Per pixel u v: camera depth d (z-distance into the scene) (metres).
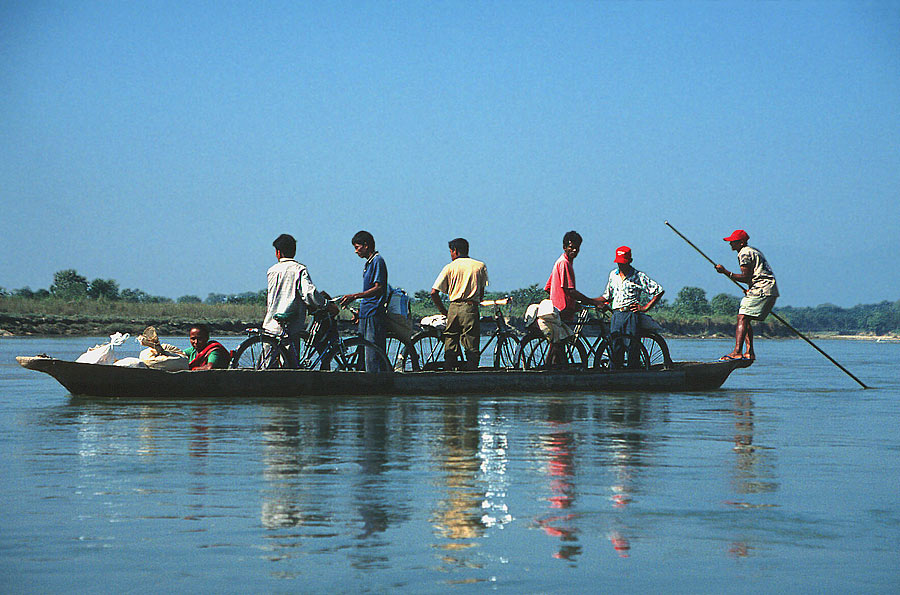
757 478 11.25
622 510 9.45
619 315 26.19
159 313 98.06
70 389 20.48
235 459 12.16
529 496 10.05
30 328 81.44
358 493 10.09
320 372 21.31
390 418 17.12
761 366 45.66
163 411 17.78
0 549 7.84
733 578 7.31
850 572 7.48
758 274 26.78
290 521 8.83
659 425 16.66
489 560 7.68
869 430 16.25
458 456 12.62
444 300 23.94
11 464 11.62
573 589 7.01
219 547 7.95
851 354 69.38
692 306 179.38
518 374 23.52
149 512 9.11
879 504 9.84
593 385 24.58
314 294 21.56
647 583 7.18
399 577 7.22
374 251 22.69
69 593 6.80
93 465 11.59
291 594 6.82
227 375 20.59
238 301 120.62
